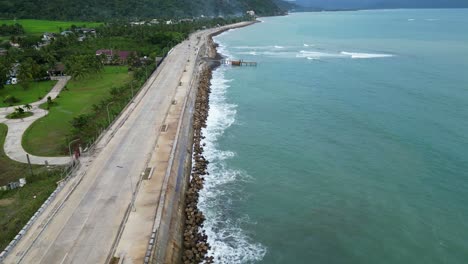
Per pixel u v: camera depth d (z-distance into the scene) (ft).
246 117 237.45
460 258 113.91
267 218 135.33
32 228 107.86
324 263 114.42
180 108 219.41
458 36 621.31
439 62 382.42
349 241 123.44
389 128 209.87
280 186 156.46
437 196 145.07
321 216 136.56
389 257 115.75
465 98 253.65
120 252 97.96
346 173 165.17
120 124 192.54
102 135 176.04
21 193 134.21
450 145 184.65
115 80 321.93
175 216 123.54
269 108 254.68
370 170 166.71
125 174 139.44
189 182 156.66
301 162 176.24
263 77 352.90
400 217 134.00
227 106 260.42
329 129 214.07
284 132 212.02
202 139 202.59
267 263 113.91
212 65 411.95
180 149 167.32
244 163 175.63
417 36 640.58
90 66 322.75
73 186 130.31
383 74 339.36
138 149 161.58
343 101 263.29
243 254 117.19
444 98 255.50
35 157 163.94
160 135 177.58
